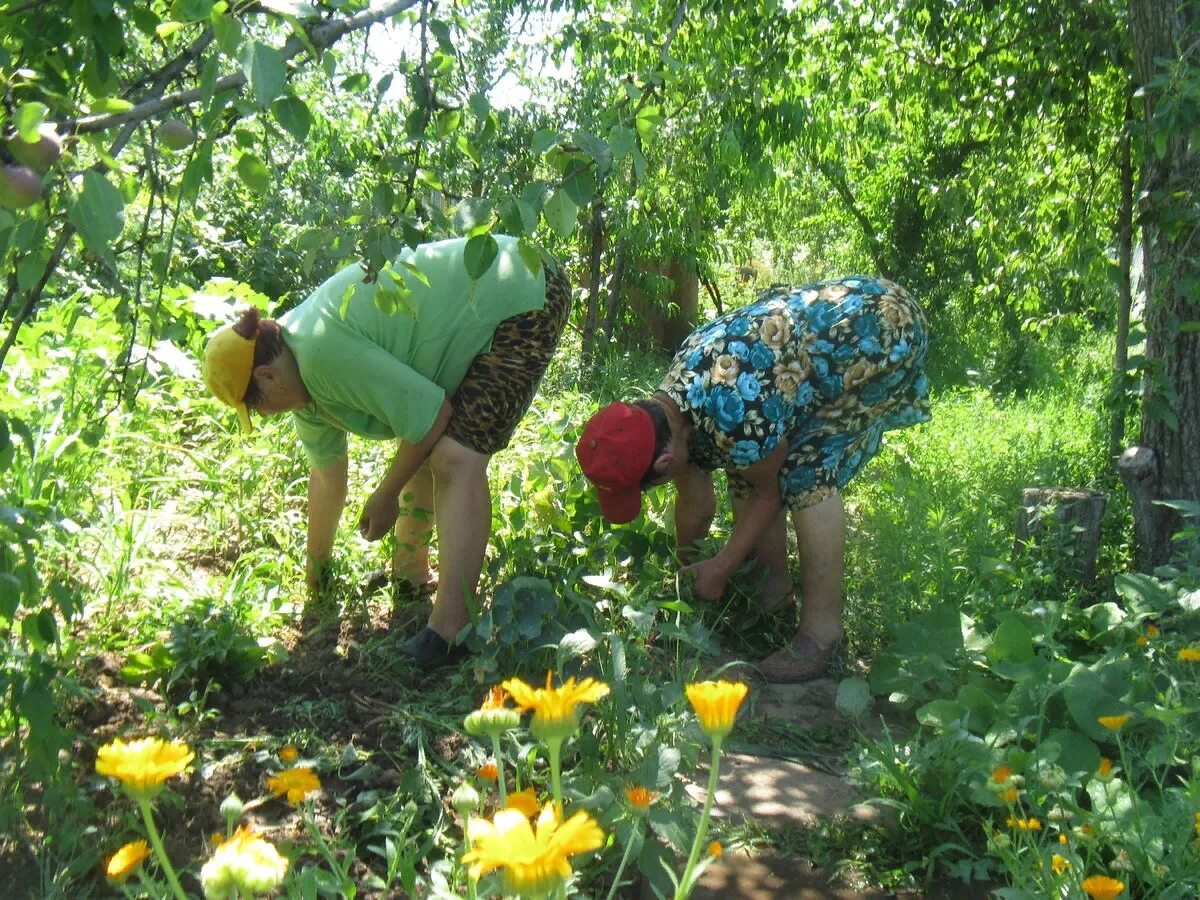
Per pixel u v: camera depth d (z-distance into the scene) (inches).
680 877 102.7
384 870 105.2
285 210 308.8
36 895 95.7
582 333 389.4
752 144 301.4
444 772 122.6
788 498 158.9
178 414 213.5
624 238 375.2
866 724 145.9
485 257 92.6
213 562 173.2
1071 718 124.8
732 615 175.5
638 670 138.6
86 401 173.8
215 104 78.1
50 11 84.4
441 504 147.9
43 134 66.0
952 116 295.3
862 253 641.6
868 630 172.1
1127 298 223.1
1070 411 351.9
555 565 164.6
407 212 97.8
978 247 385.1
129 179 94.7
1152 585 147.1
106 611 140.0
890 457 257.0
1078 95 252.1
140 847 61.9
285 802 114.1
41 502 126.3
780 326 151.5
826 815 121.6
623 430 146.1
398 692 140.7
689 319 483.5
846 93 303.4
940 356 545.0
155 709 120.4
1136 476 196.4
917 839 114.1
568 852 52.4
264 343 141.4
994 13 265.0
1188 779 112.7
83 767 111.8
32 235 74.5
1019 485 238.1
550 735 66.6
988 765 111.3
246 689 137.0
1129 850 96.7
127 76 100.8
